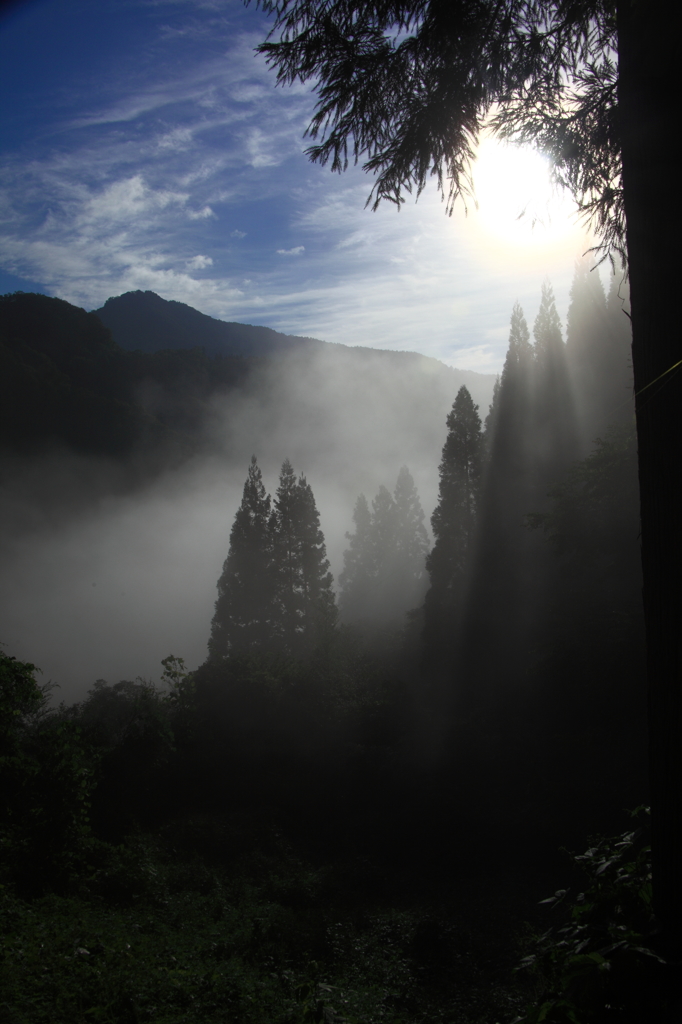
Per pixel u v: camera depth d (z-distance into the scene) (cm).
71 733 1277
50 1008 521
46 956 635
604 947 289
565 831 1698
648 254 329
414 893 1466
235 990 668
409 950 1038
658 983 270
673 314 321
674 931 306
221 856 1603
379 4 381
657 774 325
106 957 689
